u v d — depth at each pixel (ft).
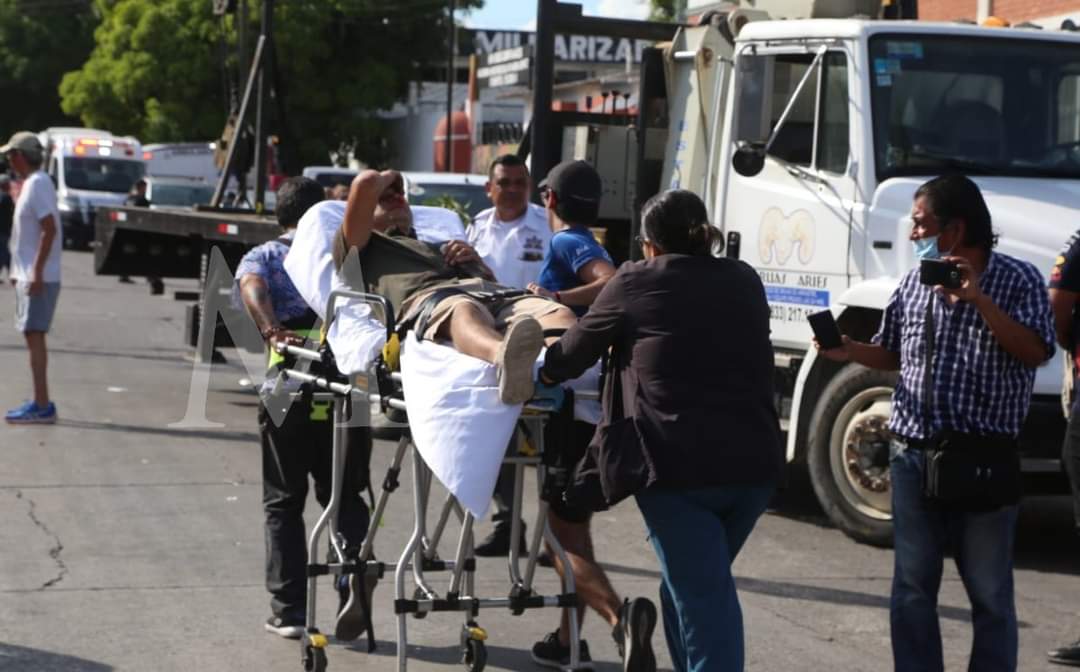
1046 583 27.25
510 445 17.85
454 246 20.39
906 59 30.22
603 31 38.78
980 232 17.74
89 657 20.58
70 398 44.29
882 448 29.19
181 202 102.83
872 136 29.84
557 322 18.16
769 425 16.53
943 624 23.86
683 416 16.07
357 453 21.27
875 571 27.32
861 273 29.78
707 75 33.53
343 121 163.84
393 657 21.16
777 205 31.60
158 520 29.09
